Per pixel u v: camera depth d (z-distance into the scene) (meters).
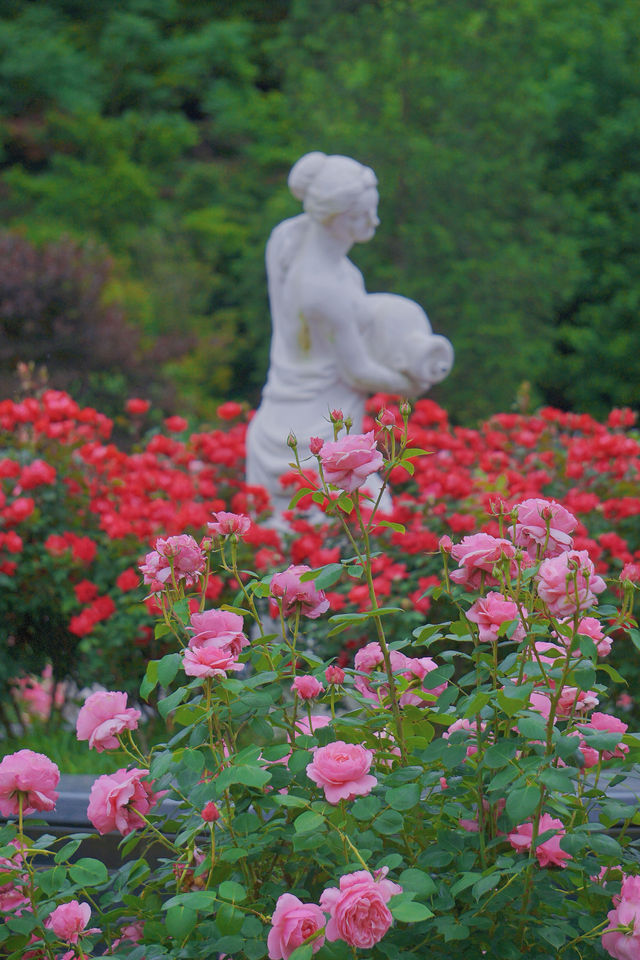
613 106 15.57
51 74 16.08
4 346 9.73
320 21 13.55
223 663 1.61
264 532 3.85
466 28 12.70
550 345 13.43
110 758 3.54
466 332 12.41
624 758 1.82
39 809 1.76
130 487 4.30
